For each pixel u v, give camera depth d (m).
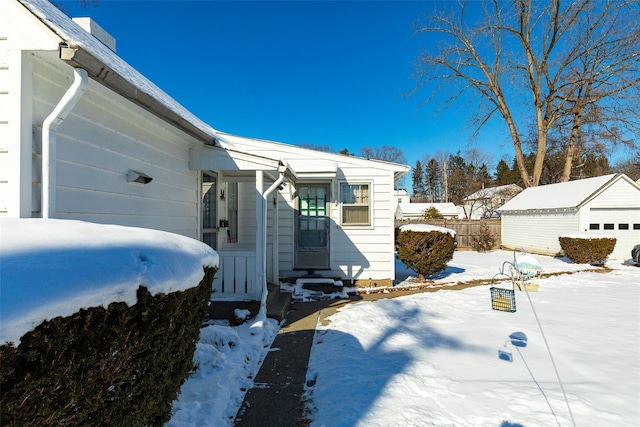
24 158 2.40
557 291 7.41
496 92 19.41
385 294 7.55
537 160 19.80
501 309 3.86
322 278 8.36
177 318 2.00
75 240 1.55
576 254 12.34
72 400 1.32
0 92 2.39
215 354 3.49
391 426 2.41
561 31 17.84
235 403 2.89
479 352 3.82
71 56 2.35
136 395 1.71
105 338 1.45
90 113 3.19
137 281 1.58
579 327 4.70
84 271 1.37
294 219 8.57
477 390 2.93
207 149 5.37
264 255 5.33
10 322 1.11
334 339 4.32
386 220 8.50
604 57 17.58
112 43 5.86
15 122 2.37
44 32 2.35
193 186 5.54
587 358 3.63
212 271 2.55
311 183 8.74
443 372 3.30
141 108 3.73
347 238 8.54
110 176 3.48
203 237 6.04
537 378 3.17
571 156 19.84
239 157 5.36
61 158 2.82
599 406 2.67
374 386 3.00
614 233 13.64
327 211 8.68
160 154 4.52
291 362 3.75
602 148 20.19
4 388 1.13
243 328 4.71
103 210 3.37
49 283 1.24
